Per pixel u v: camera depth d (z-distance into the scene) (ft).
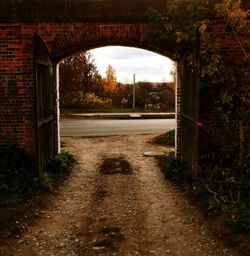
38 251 19.11
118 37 32.48
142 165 39.19
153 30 30.53
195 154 28.91
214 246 19.04
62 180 32.19
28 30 31.99
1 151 31.94
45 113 31.91
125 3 32.12
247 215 19.88
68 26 32.35
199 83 27.37
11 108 32.27
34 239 20.42
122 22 32.30
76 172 36.06
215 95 30.22
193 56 26.91
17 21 31.71
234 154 28.66
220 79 27.25
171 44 32.50
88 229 21.85
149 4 31.89
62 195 28.55
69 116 93.97
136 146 50.67
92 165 39.27
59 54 33.35
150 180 33.19
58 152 39.11
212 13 29.58
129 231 21.68
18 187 26.71
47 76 32.63
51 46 32.50
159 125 76.79
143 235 21.24
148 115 96.02
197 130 27.99
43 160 31.30
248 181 23.79
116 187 31.04
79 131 66.49
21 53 31.91
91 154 45.14
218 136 30.17
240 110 26.89
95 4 32.17
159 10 31.42
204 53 26.05
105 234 20.99
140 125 76.69
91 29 32.45
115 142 54.24
